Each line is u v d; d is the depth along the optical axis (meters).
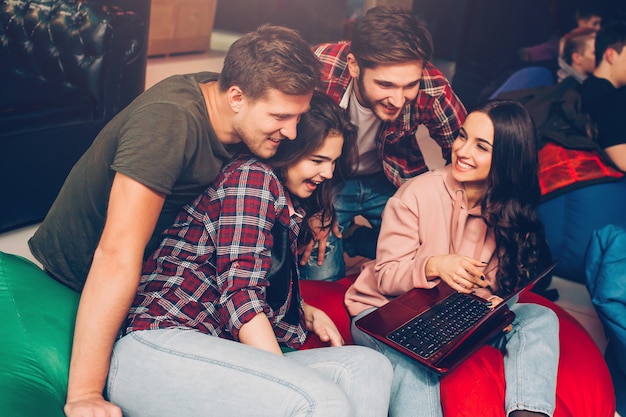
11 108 2.60
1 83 2.79
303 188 1.64
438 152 2.20
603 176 2.57
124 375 1.32
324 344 1.75
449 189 1.89
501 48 3.02
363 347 1.47
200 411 1.28
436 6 4.09
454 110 2.06
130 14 3.02
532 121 1.84
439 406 1.57
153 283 1.44
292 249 1.62
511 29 3.00
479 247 1.91
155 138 1.27
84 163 1.45
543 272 1.68
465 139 1.86
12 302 1.45
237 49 1.35
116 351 1.35
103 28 2.86
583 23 2.74
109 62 2.92
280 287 1.58
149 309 1.40
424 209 1.88
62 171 2.85
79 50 2.88
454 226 1.89
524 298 2.04
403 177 2.20
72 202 1.46
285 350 1.65
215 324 1.45
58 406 1.30
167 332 1.36
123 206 1.26
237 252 1.41
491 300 1.76
